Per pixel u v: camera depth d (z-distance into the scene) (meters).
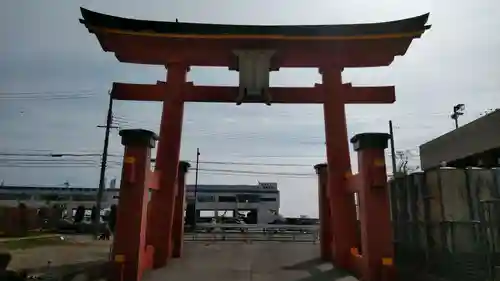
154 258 14.10
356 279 11.68
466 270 11.62
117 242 11.25
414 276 12.38
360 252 13.89
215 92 16.38
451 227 12.58
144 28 15.51
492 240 10.62
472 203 12.66
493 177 12.94
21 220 35.00
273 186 72.44
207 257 16.47
